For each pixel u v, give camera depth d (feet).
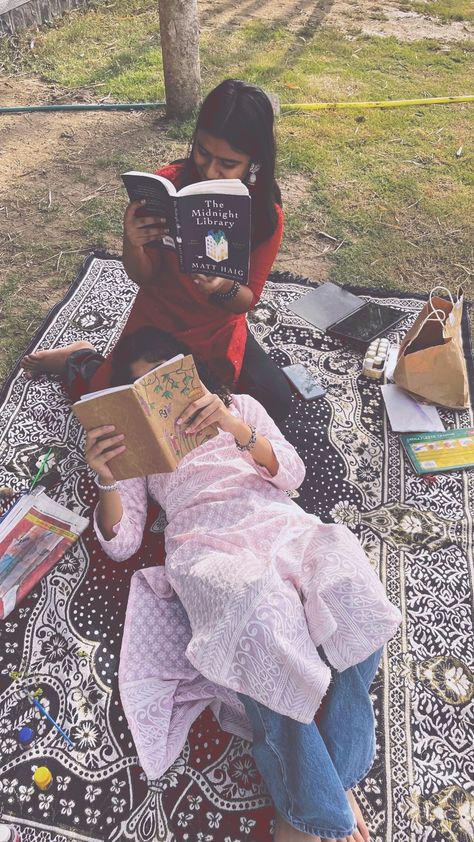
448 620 8.39
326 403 11.05
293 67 21.47
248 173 8.29
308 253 14.12
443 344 10.64
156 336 7.59
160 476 8.08
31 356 11.06
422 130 18.47
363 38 23.99
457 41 24.34
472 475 10.05
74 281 13.10
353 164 16.87
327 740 6.42
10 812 6.83
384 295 13.08
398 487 9.88
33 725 7.42
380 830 6.78
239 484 7.88
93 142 17.31
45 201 15.20
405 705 7.65
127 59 21.34
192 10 16.76
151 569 7.88
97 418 6.57
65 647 8.03
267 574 6.47
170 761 6.95
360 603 6.54
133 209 8.13
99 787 7.00
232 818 6.81
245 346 10.23
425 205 15.53
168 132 17.75
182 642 7.52
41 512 9.32
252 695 6.23
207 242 7.88
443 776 7.13
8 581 8.52
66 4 23.71
